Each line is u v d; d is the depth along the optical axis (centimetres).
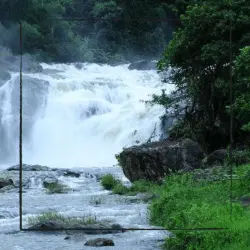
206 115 2589
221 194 1518
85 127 4284
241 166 1933
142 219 1516
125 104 4362
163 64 2664
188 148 2219
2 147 4331
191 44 2530
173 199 1535
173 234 1247
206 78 2559
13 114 4422
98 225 1381
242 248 980
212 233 1054
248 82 2047
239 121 2441
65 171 2905
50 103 4466
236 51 2405
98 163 3972
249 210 1255
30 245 1240
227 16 2406
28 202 1939
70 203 1895
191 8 2598
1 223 1497
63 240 1280
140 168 2256
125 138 4016
